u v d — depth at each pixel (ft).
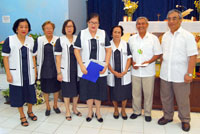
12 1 13.29
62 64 8.11
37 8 13.07
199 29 9.25
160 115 9.03
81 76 7.82
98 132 7.47
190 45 6.84
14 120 8.58
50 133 7.42
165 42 7.51
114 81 8.06
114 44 8.05
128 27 9.71
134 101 8.57
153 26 9.59
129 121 8.40
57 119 8.64
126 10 11.38
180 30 7.06
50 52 8.44
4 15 13.55
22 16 13.35
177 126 7.95
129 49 8.07
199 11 11.10
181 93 7.39
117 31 7.71
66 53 7.95
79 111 9.55
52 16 12.99
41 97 10.62
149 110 8.34
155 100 9.76
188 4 14.51
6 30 13.73
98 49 7.60
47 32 8.27
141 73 7.98
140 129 7.70
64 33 8.11
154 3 14.96
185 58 7.11
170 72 7.42
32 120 8.50
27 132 7.50
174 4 14.62
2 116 9.02
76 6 14.38
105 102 10.24
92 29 7.33
